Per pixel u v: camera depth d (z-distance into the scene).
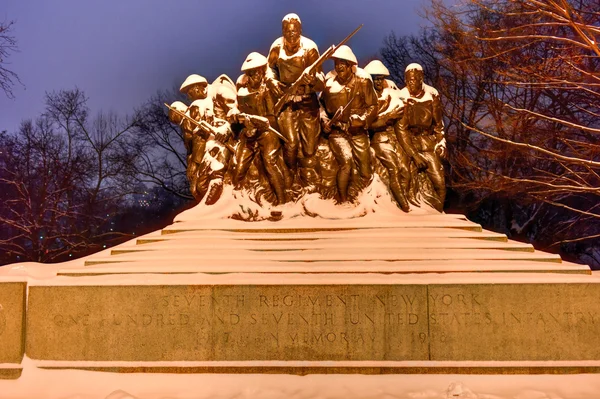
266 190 13.14
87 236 29.67
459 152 22.88
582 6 18.12
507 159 21.55
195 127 13.88
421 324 9.95
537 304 9.95
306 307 10.04
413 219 12.40
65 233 28.97
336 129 12.98
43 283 10.28
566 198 24.62
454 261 10.67
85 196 30.84
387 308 9.99
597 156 21.12
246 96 13.11
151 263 10.82
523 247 11.25
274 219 12.68
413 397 9.12
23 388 9.80
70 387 9.78
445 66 23.34
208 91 14.15
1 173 30.50
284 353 9.99
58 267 11.23
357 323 9.98
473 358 9.91
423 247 11.23
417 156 13.30
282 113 13.02
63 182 29.64
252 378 9.77
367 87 12.78
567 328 9.90
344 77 12.90
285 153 12.98
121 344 10.12
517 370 9.82
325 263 10.62
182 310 10.12
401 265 10.47
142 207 34.91
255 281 10.12
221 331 10.07
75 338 10.16
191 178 13.83
